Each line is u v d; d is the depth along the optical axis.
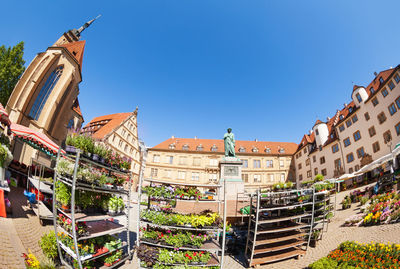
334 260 8.07
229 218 14.32
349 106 37.69
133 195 30.38
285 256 9.75
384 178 18.61
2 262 5.21
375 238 10.03
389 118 27.33
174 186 9.23
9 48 28.98
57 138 32.06
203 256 7.96
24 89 24.55
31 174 15.12
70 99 33.97
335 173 37.66
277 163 54.62
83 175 6.93
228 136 18.48
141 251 7.89
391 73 26.72
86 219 6.89
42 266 5.80
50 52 27.75
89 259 6.88
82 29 47.25
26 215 9.18
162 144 56.38
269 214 11.99
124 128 44.19
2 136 11.18
